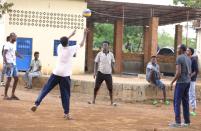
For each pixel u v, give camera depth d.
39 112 11.66
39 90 18.69
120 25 26.02
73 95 17.94
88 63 27.14
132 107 15.47
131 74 26.16
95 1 23.34
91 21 32.22
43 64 23.25
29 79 18.95
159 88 18.06
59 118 10.80
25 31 23.02
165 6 23.89
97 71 14.77
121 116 12.07
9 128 9.11
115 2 23.33
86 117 11.37
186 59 10.12
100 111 12.95
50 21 23.34
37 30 23.17
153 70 17.77
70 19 23.61
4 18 22.75
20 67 22.94
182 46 10.17
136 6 24.06
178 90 10.18
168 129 9.83
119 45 25.94
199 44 30.53
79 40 23.73
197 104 17.95
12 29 22.81
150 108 15.84
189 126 10.35
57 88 18.77
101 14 27.41
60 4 23.42
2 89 17.23
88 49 27.41
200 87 18.92
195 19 29.22
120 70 25.78
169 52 30.75
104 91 18.02
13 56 13.65
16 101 13.66
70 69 10.51
